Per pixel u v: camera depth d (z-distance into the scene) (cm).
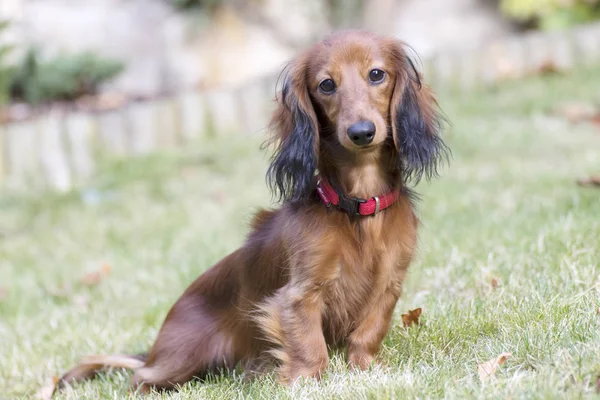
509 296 449
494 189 732
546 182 720
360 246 397
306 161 399
